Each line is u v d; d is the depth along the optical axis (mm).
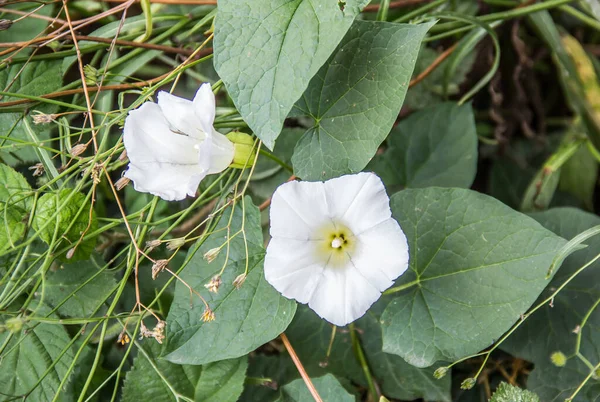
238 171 524
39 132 530
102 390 534
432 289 495
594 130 581
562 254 479
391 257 464
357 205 463
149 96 500
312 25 452
